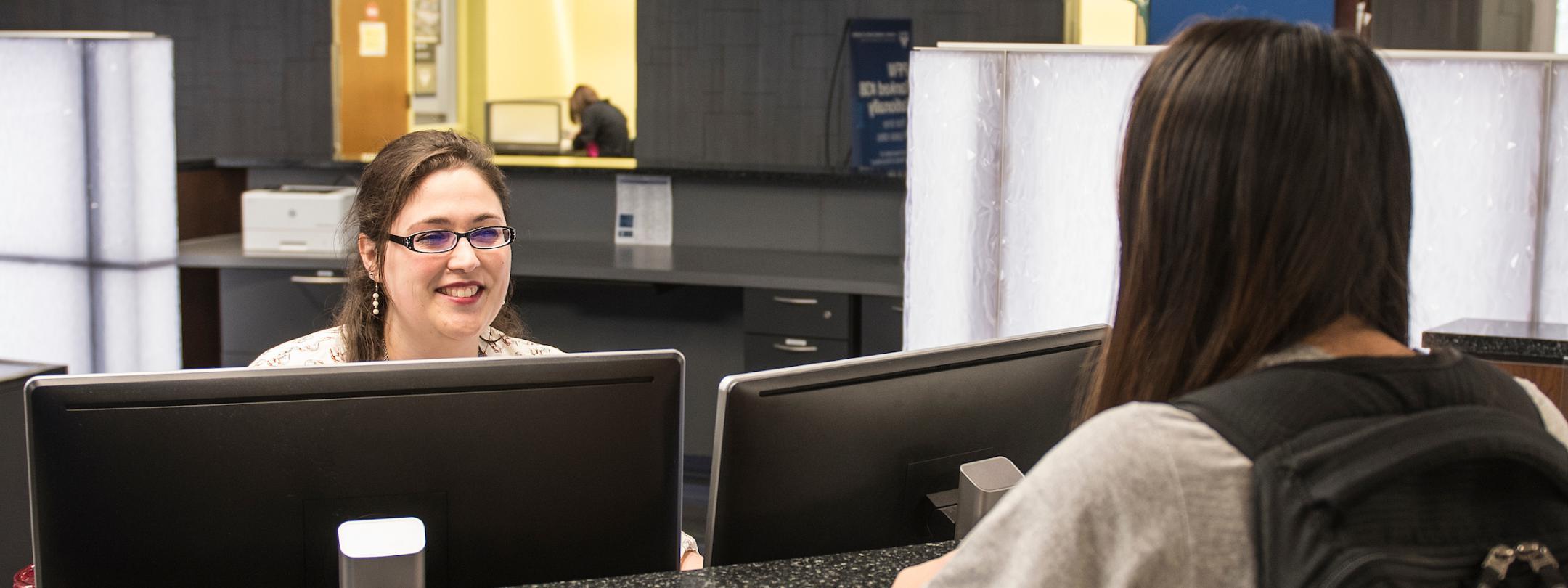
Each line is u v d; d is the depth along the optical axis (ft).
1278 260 2.44
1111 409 2.55
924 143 10.77
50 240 14.39
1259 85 2.44
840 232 16.47
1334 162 2.41
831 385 4.32
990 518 2.53
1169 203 2.53
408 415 4.02
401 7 25.99
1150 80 2.62
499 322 7.29
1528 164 9.80
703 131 27.22
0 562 8.79
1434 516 2.28
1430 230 10.04
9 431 8.81
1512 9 15.93
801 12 26.40
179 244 16.53
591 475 4.25
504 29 33.04
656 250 16.69
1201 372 2.53
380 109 26.13
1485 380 2.56
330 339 6.81
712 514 4.27
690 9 26.96
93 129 14.12
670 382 4.31
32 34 14.07
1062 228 10.57
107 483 3.85
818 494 4.36
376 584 3.64
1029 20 25.20
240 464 3.92
